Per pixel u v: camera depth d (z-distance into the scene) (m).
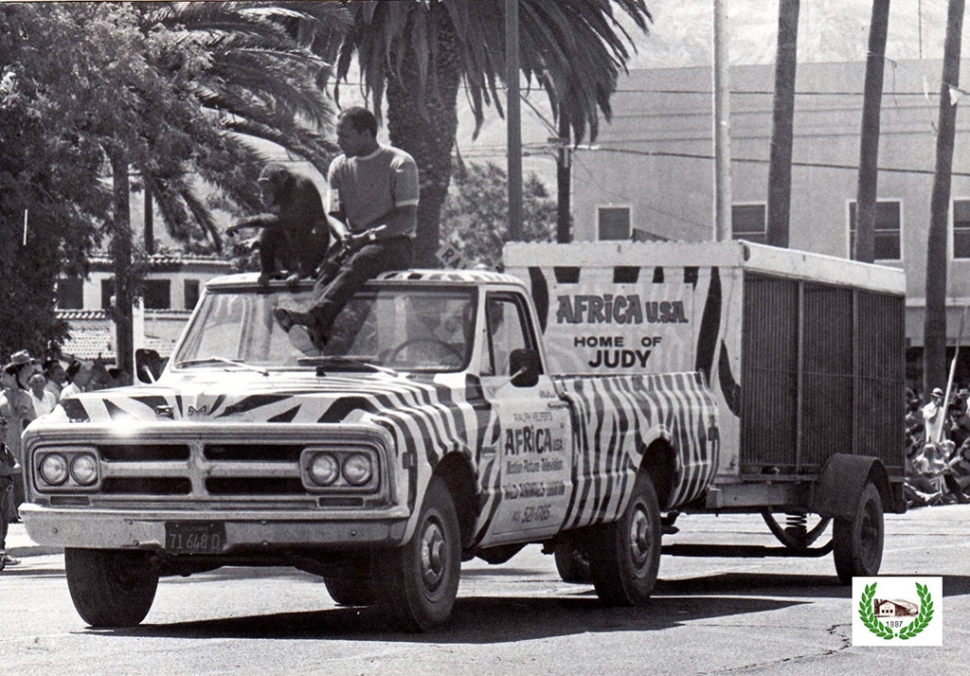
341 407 19.28
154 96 51.56
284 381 20.48
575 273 29.72
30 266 50.34
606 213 95.06
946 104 69.69
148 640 19.89
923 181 92.88
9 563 32.88
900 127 93.31
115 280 59.31
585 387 23.61
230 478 19.42
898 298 33.28
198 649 18.98
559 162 89.19
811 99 93.69
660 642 20.11
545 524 22.47
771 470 28.88
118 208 56.19
